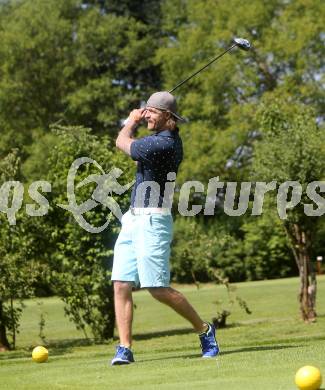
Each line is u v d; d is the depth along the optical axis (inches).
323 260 3034.0
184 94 3410.4
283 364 491.2
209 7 3376.0
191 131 3176.7
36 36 3649.1
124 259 587.8
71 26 3740.2
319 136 1355.8
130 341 582.9
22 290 1212.5
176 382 443.2
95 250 1299.2
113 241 1302.9
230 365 502.3
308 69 3083.2
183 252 1533.0
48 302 2253.9
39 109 3737.7
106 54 3804.1
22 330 1596.9
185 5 3779.5
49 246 1305.4
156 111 585.6
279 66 3198.8
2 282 1191.6
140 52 3764.8
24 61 3703.3
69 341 1373.0
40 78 3710.6
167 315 1743.4
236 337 1186.6
